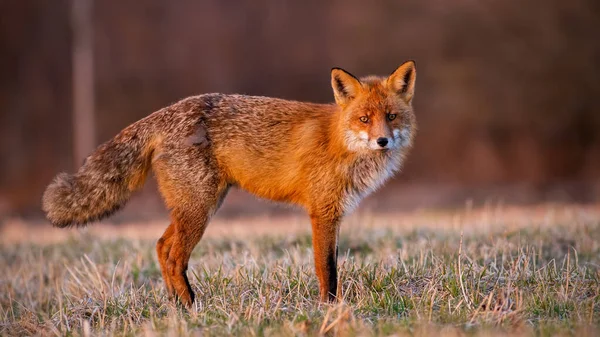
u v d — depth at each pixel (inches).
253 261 463.5
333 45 1830.7
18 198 1473.9
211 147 428.8
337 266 428.1
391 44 1758.1
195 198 423.2
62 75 1792.6
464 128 1664.6
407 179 1630.2
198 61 1840.6
